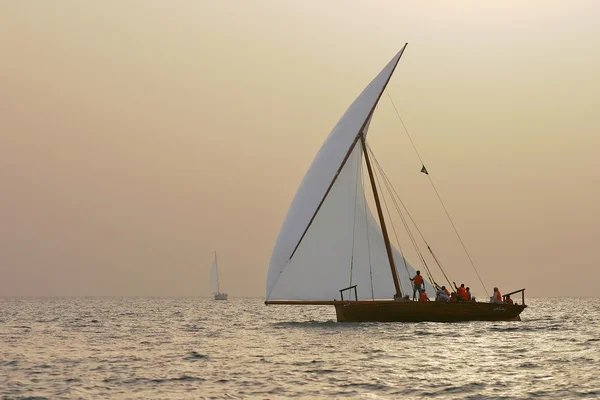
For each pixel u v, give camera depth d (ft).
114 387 309.22
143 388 305.94
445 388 295.28
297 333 566.36
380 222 597.11
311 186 584.40
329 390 294.46
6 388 307.99
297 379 322.75
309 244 577.02
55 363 392.27
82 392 297.74
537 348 432.25
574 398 272.31
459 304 566.77
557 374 327.88
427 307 557.74
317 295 575.38
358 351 422.00
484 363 366.43
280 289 576.20
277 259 581.53
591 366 352.90
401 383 307.99
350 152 586.04
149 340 548.72
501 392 285.23
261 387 304.09
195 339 553.23
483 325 589.32
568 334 534.78
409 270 595.06
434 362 371.56
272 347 463.01
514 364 362.12
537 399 271.49
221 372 348.38
